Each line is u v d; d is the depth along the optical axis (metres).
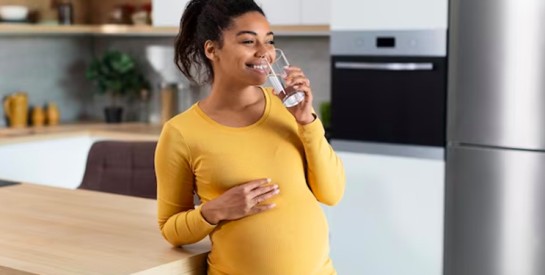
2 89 5.03
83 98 5.56
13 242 2.21
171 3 4.67
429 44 3.56
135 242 2.20
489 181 3.45
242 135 1.96
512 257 3.42
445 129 3.56
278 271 1.92
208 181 1.96
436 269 3.62
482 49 3.42
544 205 3.32
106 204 2.71
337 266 3.92
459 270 3.57
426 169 3.62
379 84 3.72
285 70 1.91
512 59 3.35
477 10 3.42
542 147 3.31
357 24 3.76
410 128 3.65
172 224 2.04
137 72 5.38
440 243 3.60
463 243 3.54
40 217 2.52
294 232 1.93
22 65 5.13
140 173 3.30
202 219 1.95
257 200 1.91
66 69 5.43
